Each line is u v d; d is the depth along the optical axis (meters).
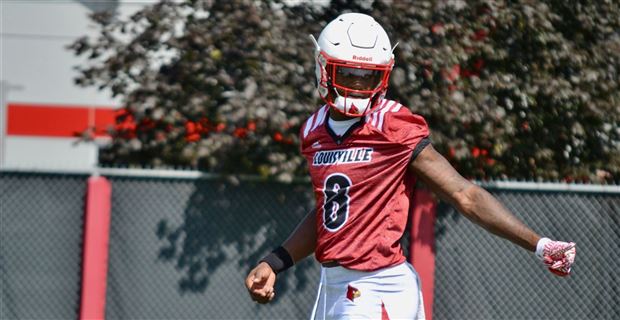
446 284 28.38
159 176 27.72
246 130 27.08
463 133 27.36
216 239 28.00
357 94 14.66
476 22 27.72
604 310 28.81
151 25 28.39
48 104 40.91
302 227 15.95
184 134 27.97
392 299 14.91
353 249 14.86
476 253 28.50
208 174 27.73
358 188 14.80
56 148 40.94
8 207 27.83
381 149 14.70
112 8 37.03
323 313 15.34
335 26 14.93
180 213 27.98
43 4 40.81
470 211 14.21
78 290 27.91
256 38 27.03
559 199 28.70
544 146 29.08
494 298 28.52
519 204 28.62
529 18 27.45
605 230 28.86
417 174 14.78
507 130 27.45
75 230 28.00
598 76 28.42
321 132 15.26
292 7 28.77
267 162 27.58
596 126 29.39
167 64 28.41
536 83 27.92
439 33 26.73
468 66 28.31
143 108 27.33
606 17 29.34
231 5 27.98
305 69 26.84
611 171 29.98
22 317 27.77
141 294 27.80
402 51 26.53
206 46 27.47
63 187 27.97
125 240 27.83
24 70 40.94
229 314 27.98
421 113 26.39
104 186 27.67
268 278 15.59
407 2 27.03
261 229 28.11
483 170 28.84
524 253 28.61
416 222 28.00
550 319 28.67
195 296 27.92
